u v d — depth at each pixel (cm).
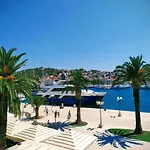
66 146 1470
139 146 2105
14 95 1491
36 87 1883
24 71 1764
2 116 1524
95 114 4362
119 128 3011
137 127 2658
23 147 1450
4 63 1652
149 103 7238
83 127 3152
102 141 2300
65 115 4434
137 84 2595
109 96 9944
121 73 2700
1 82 1430
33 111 4994
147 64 2638
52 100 6544
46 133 1786
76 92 3516
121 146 2112
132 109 5834
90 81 3666
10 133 1861
